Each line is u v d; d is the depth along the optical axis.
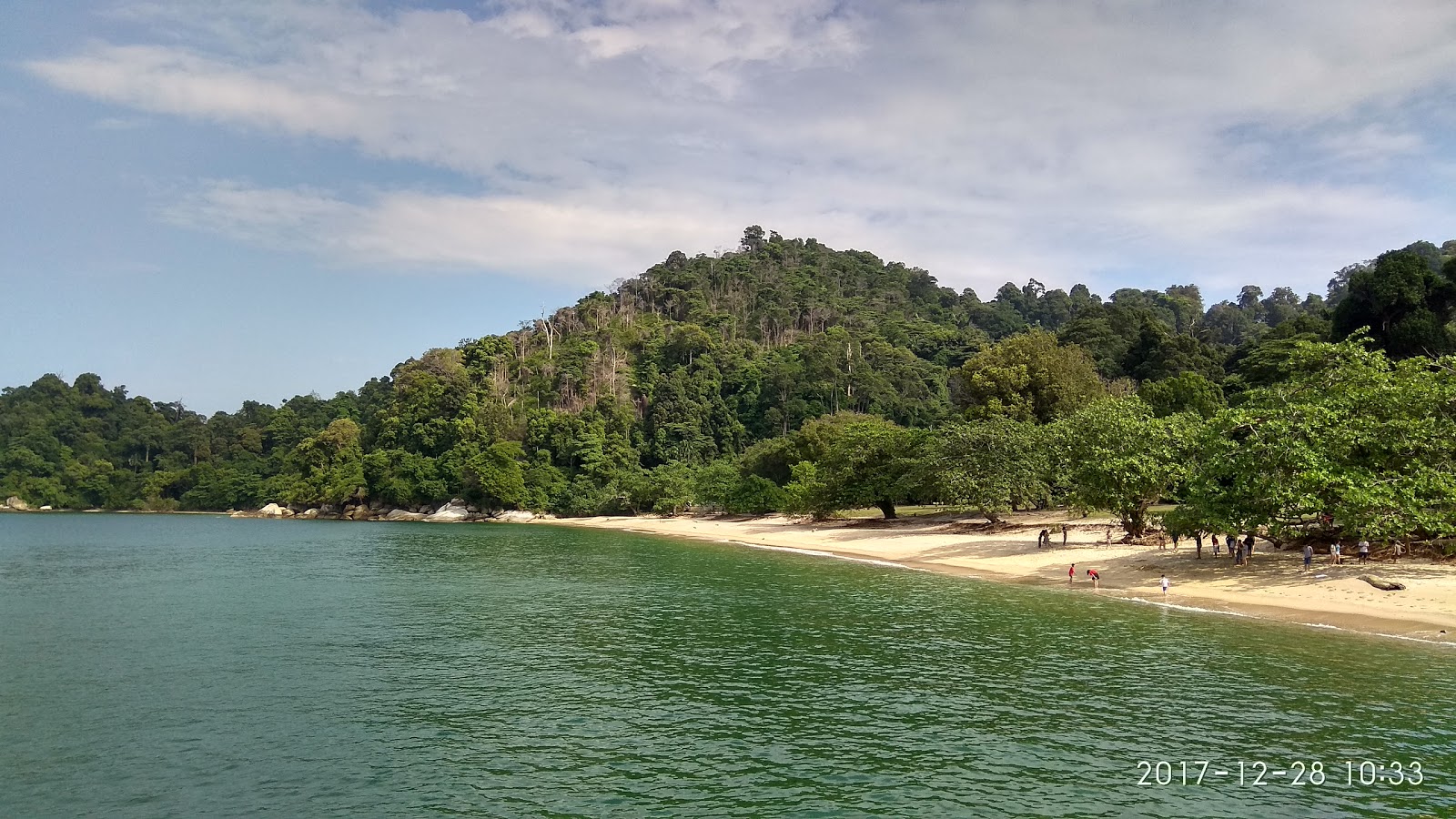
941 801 17.30
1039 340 101.88
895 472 86.62
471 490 140.62
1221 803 17.08
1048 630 34.22
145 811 17.16
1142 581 45.44
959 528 77.19
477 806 17.25
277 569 61.84
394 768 19.44
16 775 19.09
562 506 142.12
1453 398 40.78
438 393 160.25
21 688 26.28
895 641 32.66
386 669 28.70
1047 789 17.83
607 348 188.00
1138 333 137.88
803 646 31.89
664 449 155.38
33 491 173.50
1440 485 37.44
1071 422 61.94
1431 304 81.44
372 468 150.88
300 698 25.12
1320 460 39.69
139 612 41.19
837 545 75.31
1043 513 85.56
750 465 122.19
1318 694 24.16
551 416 154.25
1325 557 44.12
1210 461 44.25
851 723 22.31
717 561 64.50
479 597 45.91
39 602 44.34
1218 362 117.75
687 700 24.69
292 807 17.33
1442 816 16.41
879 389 164.88
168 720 23.05
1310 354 47.59
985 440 73.19
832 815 16.61
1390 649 29.25
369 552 76.88
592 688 26.06
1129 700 23.97
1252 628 33.44
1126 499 52.91
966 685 25.89
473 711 23.77
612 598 45.09
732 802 17.36
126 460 193.50
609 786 18.27
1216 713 22.70
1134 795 17.50
